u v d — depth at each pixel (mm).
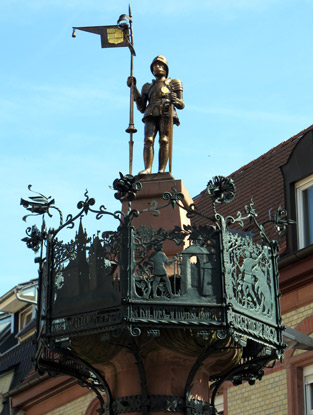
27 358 26734
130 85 12266
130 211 10547
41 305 11211
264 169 23109
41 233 11008
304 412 17406
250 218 11227
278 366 17969
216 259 10422
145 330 10414
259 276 10867
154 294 10156
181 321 10094
